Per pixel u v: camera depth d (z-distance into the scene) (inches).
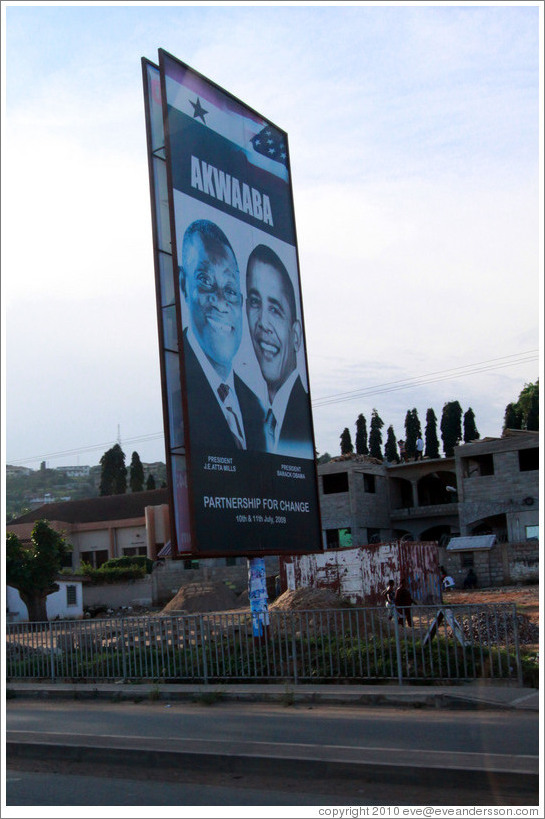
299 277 829.2
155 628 688.4
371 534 2431.1
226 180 747.4
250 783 339.6
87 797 331.6
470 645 589.3
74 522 2642.7
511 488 2102.6
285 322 797.2
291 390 791.1
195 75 732.7
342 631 611.8
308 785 332.8
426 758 340.8
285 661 624.4
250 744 384.2
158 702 606.2
